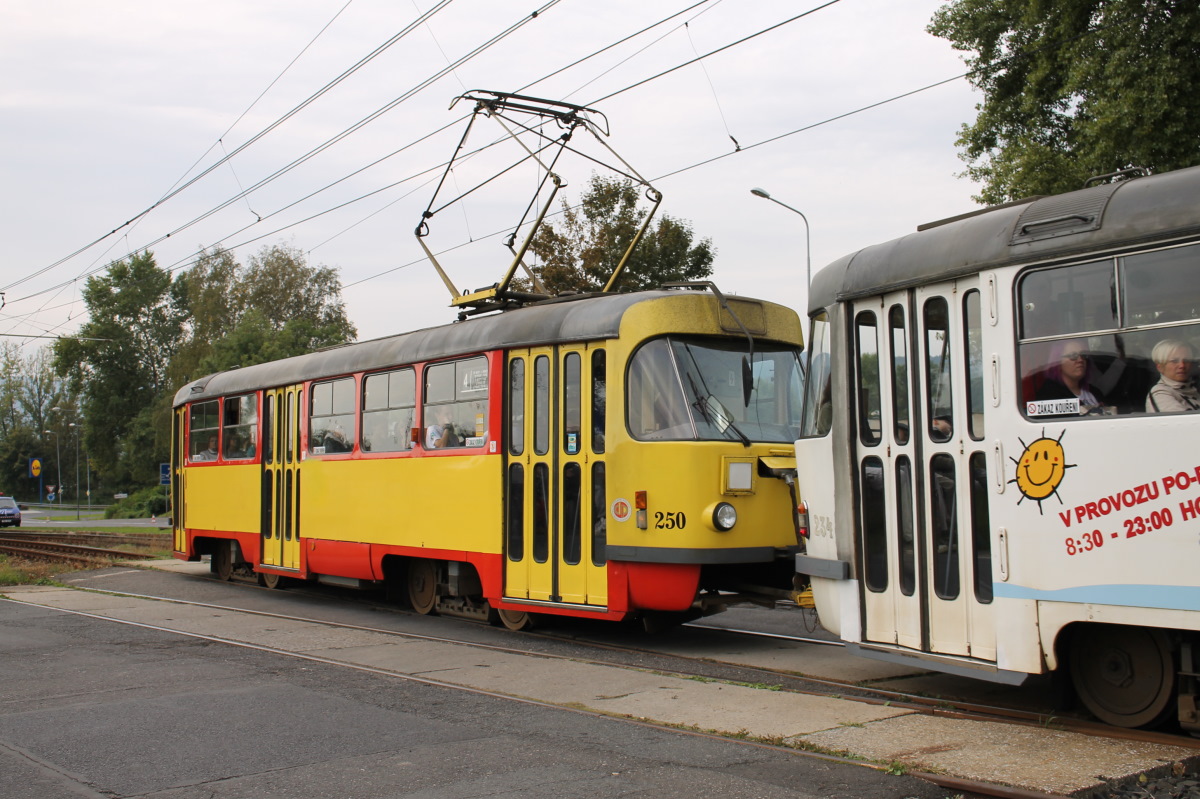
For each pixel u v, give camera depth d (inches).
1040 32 817.5
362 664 373.7
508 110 547.8
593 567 411.5
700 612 423.2
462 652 398.0
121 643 430.6
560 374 432.1
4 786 229.0
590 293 459.2
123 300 2955.2
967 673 274.8
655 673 346.6
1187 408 232.5
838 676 343.6
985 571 274.2
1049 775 212.4
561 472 427.5
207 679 347.9
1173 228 236.8
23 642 436.1
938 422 291.0
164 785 228.7
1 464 4220.0
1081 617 247.9
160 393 2972.4
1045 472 256.5
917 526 294.5
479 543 460.1
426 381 506.9
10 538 1302.9
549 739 261.7
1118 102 709.9
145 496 2568.9
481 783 225.3
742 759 238.4
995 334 271.3
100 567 866.1
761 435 413.1
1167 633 249.3
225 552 727.1
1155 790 208.7
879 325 311.4
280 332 2112.5
